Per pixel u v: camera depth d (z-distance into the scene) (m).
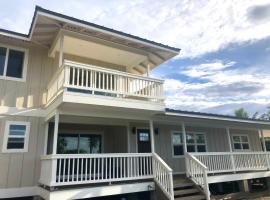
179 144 13.28
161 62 12.59
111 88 8.58
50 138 10.00
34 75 9.86
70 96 7.40
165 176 8.45
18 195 8.39
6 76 9.29
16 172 8.56
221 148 15.09
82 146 11.31
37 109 9.55
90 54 11.05
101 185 7.91
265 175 13.17
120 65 12.55
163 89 9.82
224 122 12.61
